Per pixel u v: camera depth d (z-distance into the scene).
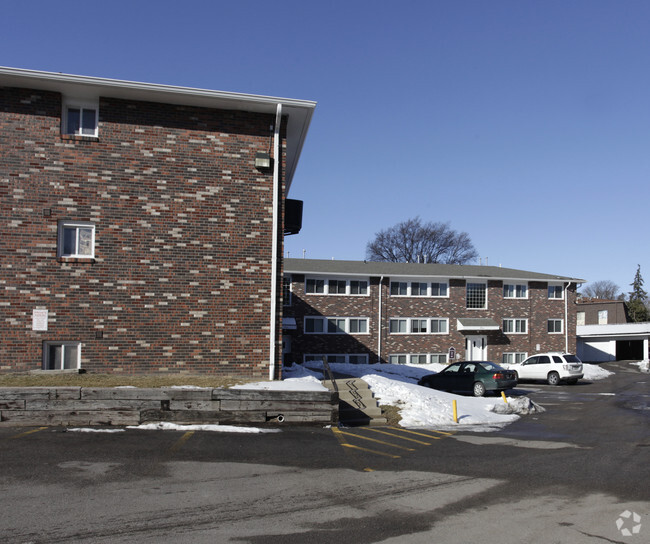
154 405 12.08
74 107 14.77
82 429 11.24
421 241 66.62
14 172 14.03
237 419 12.41
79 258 14.26
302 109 15.48
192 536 5.72
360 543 5.64
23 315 13.92
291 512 6.57
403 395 16.47
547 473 8.76
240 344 15.15
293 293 36.25
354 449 10.28
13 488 7.13
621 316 57.12
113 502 6.71
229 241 15.24
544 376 30.56
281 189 15.72
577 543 5.75
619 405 19.55
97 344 14.28
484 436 12.31
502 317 40.47
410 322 38.31
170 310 14.76
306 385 13.65
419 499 7.21
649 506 7.05
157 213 14.81
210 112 15.36
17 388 11.75
